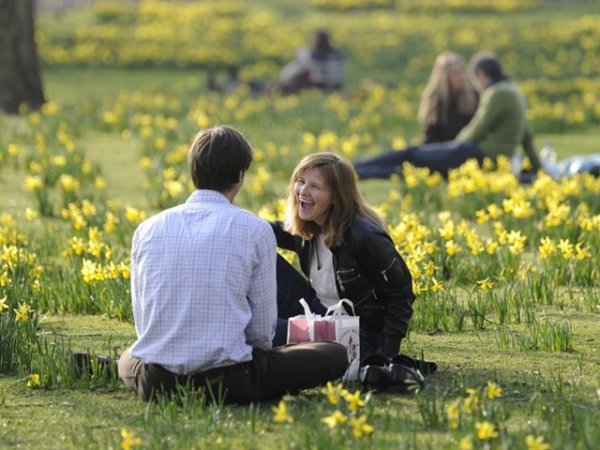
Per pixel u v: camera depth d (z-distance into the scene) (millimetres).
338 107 55562
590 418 14328
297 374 15727
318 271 17609
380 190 34750
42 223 29781
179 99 59719
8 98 54719
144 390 15820
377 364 16688
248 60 87875
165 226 15727
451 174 32656
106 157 41125
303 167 17094
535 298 21719
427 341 19094
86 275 20922
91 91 71625
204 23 102062
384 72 82750
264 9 114812
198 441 14242
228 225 15602
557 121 52750
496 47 89750
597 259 23734
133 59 86188
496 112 36125
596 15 107062
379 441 13766
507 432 14047
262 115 53000
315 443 13750
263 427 14750
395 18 106500
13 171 37531
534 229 26859
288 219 17500
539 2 115500
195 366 15242
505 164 34281
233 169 15930
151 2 110688
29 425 15188
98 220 27844
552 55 87188
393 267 16828
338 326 16438
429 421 14648
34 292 21406
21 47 54875
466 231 23578
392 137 47656
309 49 66938
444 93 38375
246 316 15555
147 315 15602
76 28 98938
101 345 19078
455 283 22656
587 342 19047
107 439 14406
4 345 17578
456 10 110562
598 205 30688
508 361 17891
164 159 38500
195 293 15344
